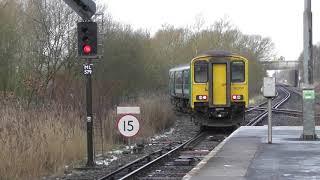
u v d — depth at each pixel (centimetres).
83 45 1731
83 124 2252
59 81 2752
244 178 1265
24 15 3800
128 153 2214
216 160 1581
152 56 5319
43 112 2072
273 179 1239
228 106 3130
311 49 2039
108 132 2486
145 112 3166
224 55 3147
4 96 2412
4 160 1532
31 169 1617
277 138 2172
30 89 2708
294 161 1521
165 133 3178
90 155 1803
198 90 3166
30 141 1698
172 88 4800
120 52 4312
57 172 1702
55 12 3831
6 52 3356
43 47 3731
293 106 5997
